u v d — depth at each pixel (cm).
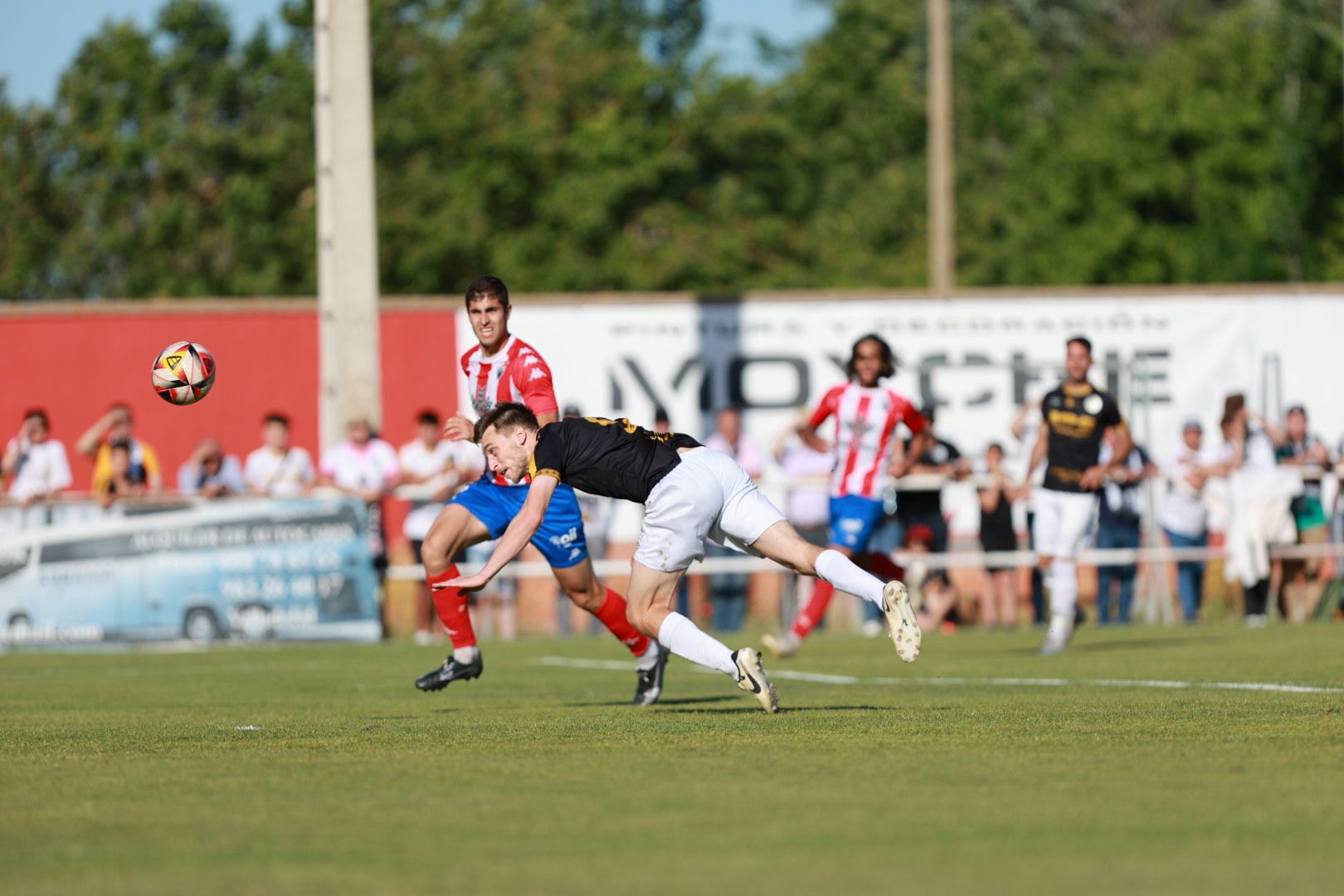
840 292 7731
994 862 1479
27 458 6262
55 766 2170
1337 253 14775
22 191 15262
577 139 15625
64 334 7588
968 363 7775
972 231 17312
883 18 19100
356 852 1555
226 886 1409
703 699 3312
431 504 6366
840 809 1759
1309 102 15288
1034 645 5312
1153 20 19725
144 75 15400
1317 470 6750
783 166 16700
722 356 7675
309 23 16025
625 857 1520
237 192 15012
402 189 15250
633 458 2733
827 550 2692
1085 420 4734
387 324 7619
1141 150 15625
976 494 7538
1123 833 1606
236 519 6028
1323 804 1759
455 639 3189
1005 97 18812
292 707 3222
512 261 14875
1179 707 2841
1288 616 6706
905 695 3269
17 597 5956
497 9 16262
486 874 1448
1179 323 7856
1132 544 6750
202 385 3316
